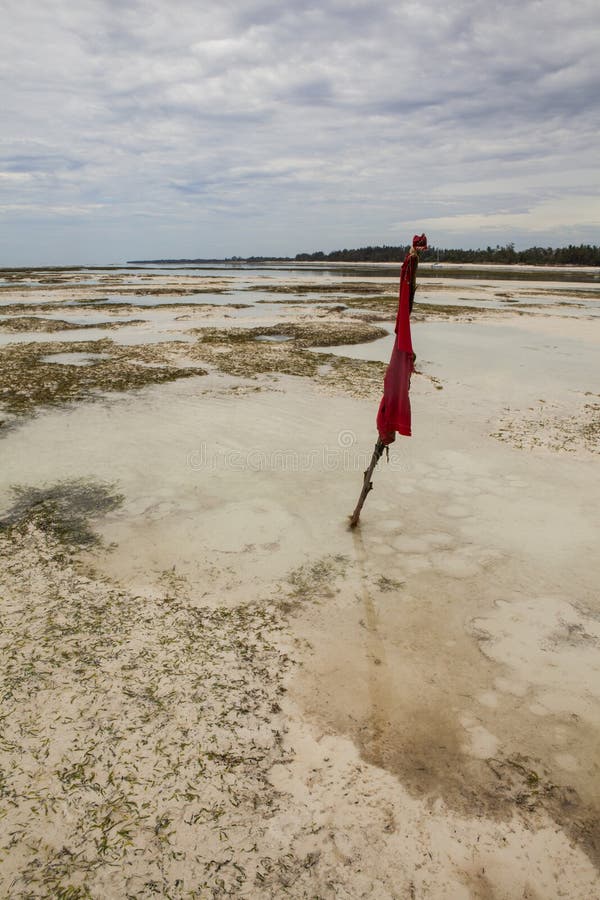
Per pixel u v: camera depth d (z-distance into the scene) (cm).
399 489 869
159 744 405
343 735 425
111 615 550
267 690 464
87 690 451
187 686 462
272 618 558
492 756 410
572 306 3591
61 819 347
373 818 360
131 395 1360
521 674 495
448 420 1209
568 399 1399
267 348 1992
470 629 552
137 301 3875
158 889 312
